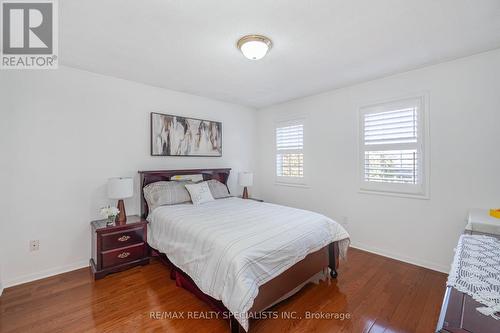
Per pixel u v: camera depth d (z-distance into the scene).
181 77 3.04
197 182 3.65
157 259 2.93
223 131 4.29
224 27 1.90
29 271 2.44
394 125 2.98
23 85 2.41
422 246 2.78
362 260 2.94
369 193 3.21
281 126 4.43
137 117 3.22
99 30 1.94
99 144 2.90
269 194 4.67
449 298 0.84
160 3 1.61
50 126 2.56
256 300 1.71
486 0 1.59
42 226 2.52
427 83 2.70
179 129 3.63
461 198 2.51
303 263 2.16
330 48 2.27
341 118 3.51
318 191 3.84
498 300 0.81
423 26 1.90
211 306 1.91
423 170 2.76
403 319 1.84
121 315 1.88
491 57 2.32
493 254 1.25
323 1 1.59
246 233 1.97
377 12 1.72
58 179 2.61
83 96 2.77
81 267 2.75
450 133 2.56
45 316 1.86
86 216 2.80
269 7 1.66
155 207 2.96
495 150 2.32
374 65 2.68
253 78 3.09
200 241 1.98
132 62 2.57
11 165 2.35
